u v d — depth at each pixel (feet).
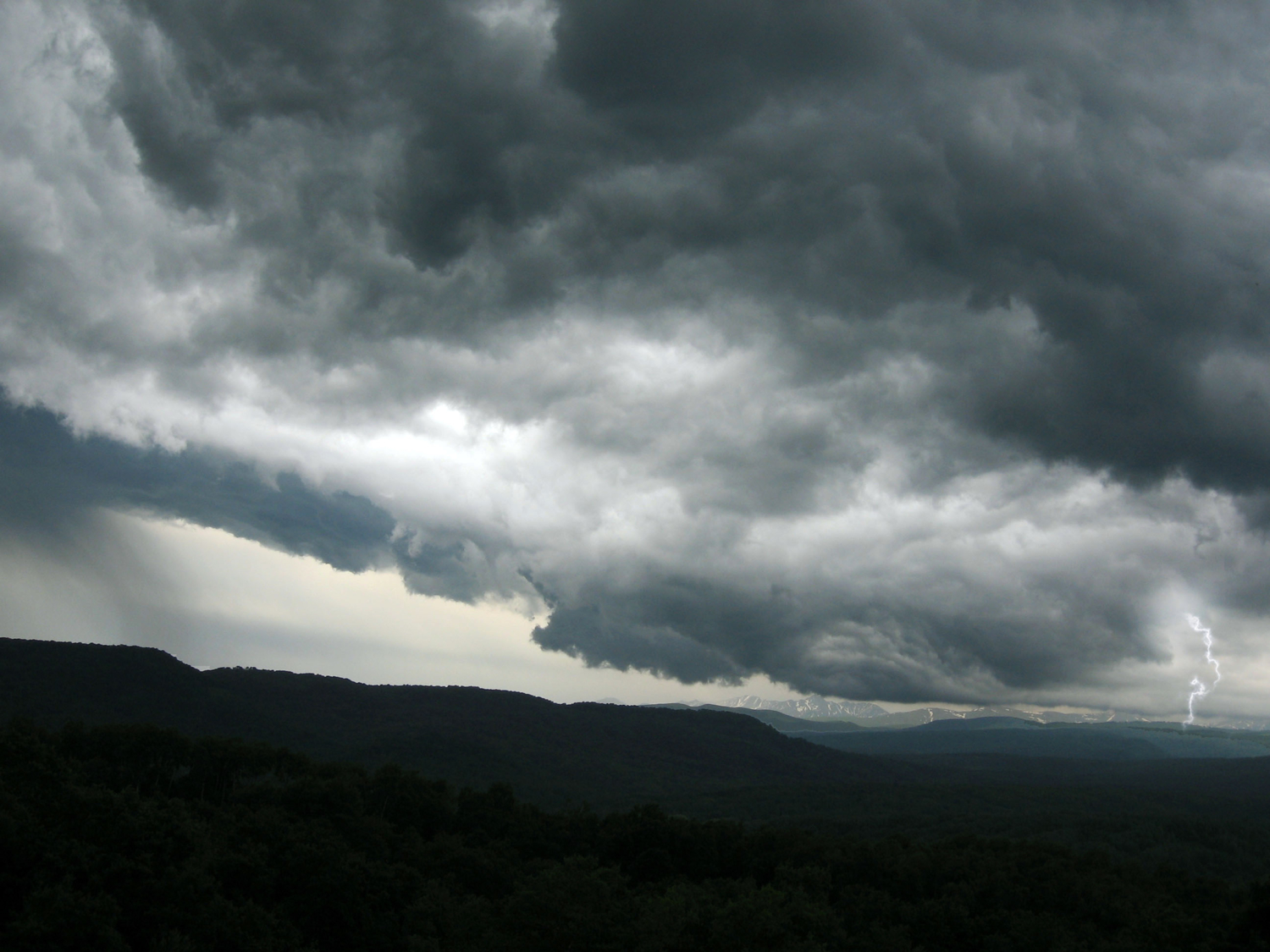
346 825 383.65
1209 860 519.60
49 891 203.62
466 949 271.49
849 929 320.91
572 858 357.20
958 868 384.27
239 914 232.94
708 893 326.03
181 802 385.50
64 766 314.55
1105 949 296.51
